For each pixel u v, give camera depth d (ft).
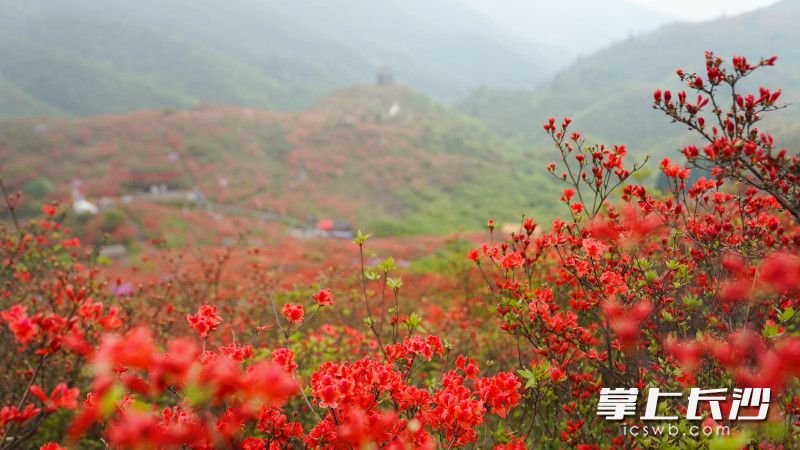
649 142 298.56
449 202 225.56
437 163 275.39
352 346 18.63
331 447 8.05
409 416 9.14
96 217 141.79
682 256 11.53
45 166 208.33
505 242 11.84
